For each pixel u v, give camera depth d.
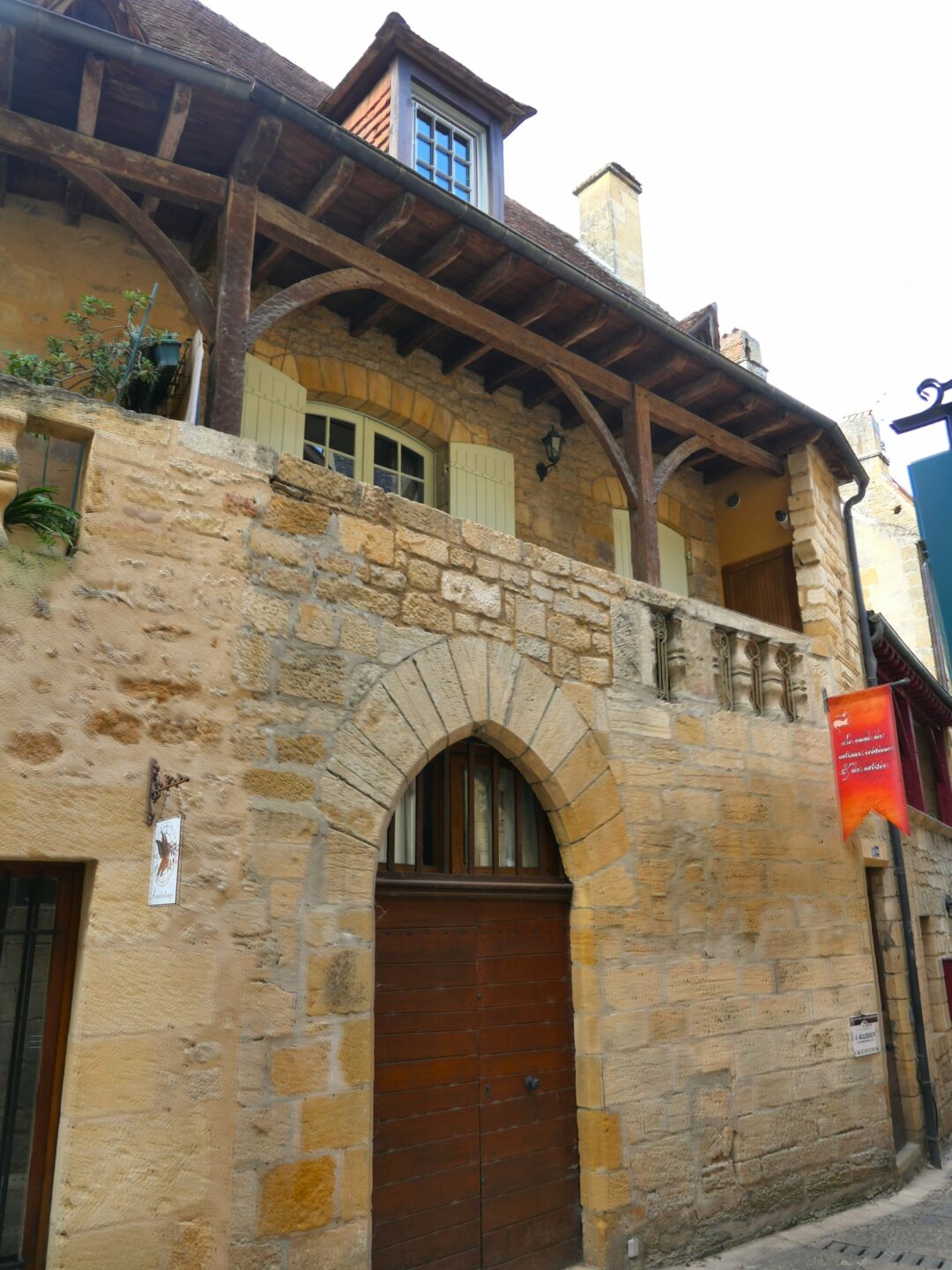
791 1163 6.24
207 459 4.29
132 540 3.98
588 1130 5.24
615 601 6.15
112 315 5.81
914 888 9.32
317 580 4.57
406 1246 4.48
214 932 3.86
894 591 16.89
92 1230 3.34
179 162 5.39
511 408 8.05
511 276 6.17
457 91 7.77
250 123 5.04
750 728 6.82
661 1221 5.36
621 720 5.96
